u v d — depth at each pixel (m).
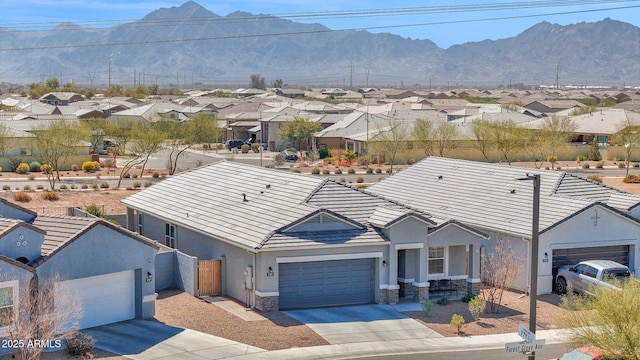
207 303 31.77
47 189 62.75
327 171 79.38
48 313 24.22
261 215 33.31
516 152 86.38
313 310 31.00
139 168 80.75
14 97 187.38
